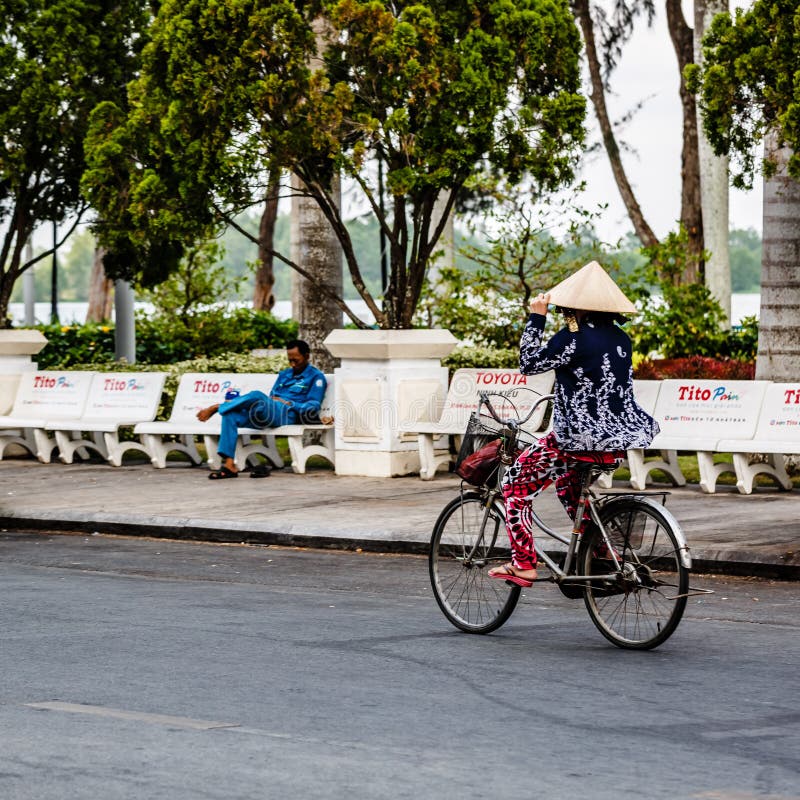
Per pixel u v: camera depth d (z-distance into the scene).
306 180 43.09
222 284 76.00
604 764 15.07
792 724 16.77
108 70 51.12
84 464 47.94
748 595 25.50
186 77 41.38
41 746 15.68
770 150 40.22
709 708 17.53
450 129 40.25
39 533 35.66
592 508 21.30
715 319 57.56
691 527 30.61
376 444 42.19
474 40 40.38
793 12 35.41
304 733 16.28
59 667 19.88
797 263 40.41
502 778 14.49
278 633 22.42
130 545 33.28
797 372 40.47
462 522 22.86
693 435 37.81
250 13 40.62
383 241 66.44
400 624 23.27
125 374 47.97
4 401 50.34
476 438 22.75
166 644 21.53
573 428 20.80
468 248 58.19
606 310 20.72
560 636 22.20
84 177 46.53
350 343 42.31
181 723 16.70
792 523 31.06
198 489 40.25
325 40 42.19
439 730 16.47
